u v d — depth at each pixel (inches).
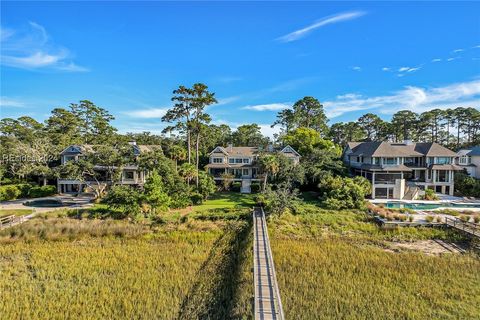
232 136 3179.1
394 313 585.3
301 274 744.3
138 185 1795.0
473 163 1947.6
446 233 1059.3
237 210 1286.9
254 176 2018.9
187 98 1801.2
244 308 598.2
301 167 1715.1
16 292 653.3
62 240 991.6
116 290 668.1
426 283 705.6
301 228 1119.0
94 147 1724.9
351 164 2043.6
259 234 970.7
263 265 714.2
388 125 3395.7
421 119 3174.2
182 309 598.5
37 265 793.6
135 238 1018.7
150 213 1208.8
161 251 898.7
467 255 885.8
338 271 762.2
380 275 744.3
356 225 1136.2
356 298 636.1
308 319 561.0
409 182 1758.1
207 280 718.5
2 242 957.8
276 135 3171.8
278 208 1235.9
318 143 2273.6
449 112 3201.3
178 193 1416.1
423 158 1808.6
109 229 1055.6
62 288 676.1
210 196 1701.5
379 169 1637.6
